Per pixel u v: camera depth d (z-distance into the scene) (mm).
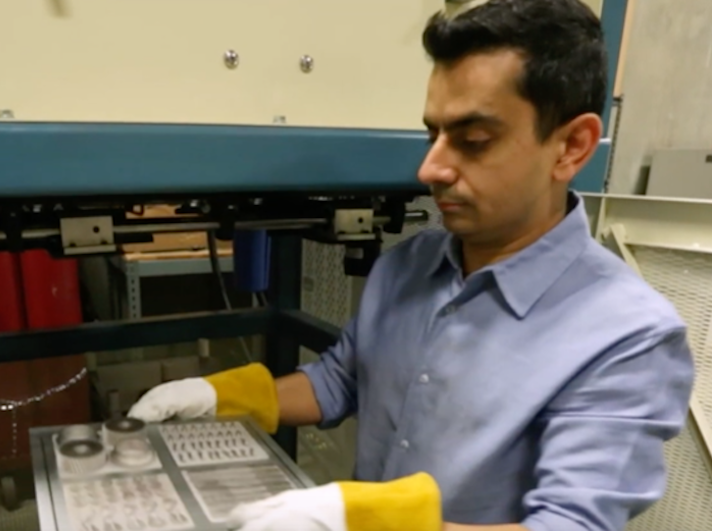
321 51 707
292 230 1045
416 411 792
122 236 815
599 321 700
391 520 567
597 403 671
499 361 730
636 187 2223
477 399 729
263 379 934
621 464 640
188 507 625
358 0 715
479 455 716
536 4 648
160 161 609
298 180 691
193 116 646
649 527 1250
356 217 945
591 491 621
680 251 1130
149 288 2047
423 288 871
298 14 683
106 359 1624
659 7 2088
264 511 561
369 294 939
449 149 683
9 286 1648
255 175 663
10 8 545
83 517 590
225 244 1850
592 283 739
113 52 594
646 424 655
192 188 632
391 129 769
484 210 700
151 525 587
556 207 772
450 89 659
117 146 586
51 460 692
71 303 1724
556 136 697
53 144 559
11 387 1453
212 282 2109
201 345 1610
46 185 563
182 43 625
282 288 1521
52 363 1479
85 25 578
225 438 794
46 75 569
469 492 729
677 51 2168
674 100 2217
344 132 710
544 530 600
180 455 737
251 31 659
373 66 744
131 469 690
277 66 683
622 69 2023
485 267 770
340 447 1476
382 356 874
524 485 735
